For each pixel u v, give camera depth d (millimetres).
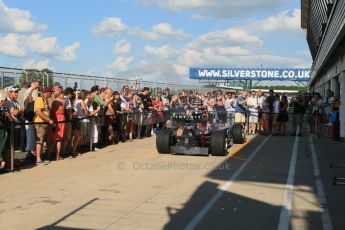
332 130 17750
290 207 7250
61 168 10570
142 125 17766
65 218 6539
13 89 11539
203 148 12617
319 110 18766
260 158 12547
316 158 12664
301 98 19281
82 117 12828
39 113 10797
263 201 7633
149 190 8383
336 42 16391
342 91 18438
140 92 18344
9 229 6020
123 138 16328
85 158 12172
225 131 12945
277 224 6320
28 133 11258
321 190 8516
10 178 9320
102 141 15008
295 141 17141
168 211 6953
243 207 7230
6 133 9961
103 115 14234
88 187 8586
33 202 7434
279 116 19219
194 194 8094
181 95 18156
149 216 6672
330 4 21156
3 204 7289
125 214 6770
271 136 19125
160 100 19578
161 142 12859
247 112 19625
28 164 11031
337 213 6902
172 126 13461
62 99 11680
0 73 13539
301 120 19094
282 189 8586
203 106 15656
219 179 9492
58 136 11602
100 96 15000
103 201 7531
